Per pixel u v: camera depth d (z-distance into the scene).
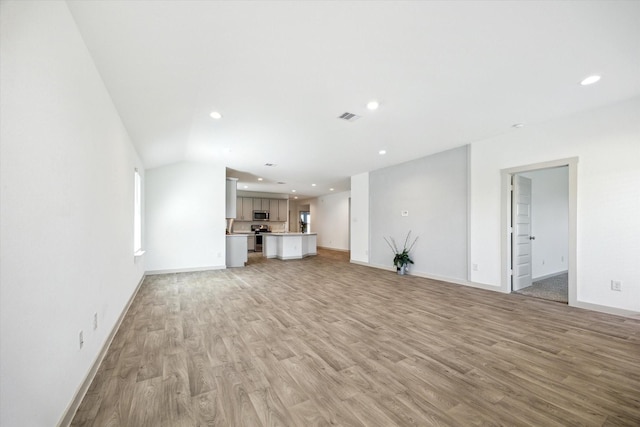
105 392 1.80
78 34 1.77
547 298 4.08
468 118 3.67
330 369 2.09
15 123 1.10
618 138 3.25
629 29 1.97
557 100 3.16
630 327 2.92
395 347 2.47
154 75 2.42
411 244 6.04
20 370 1.11
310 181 8.81
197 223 6.36
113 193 2.76
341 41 2.07
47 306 1.33
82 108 1.85
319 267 7.04
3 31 1.03
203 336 2.70
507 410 1.63
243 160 6.10
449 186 5.23
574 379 1.96
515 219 4.50
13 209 1.08
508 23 1.91
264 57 2.25
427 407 1.66
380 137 4.44
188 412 1.60
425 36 2.03
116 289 2.87
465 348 2.45
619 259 3.27
